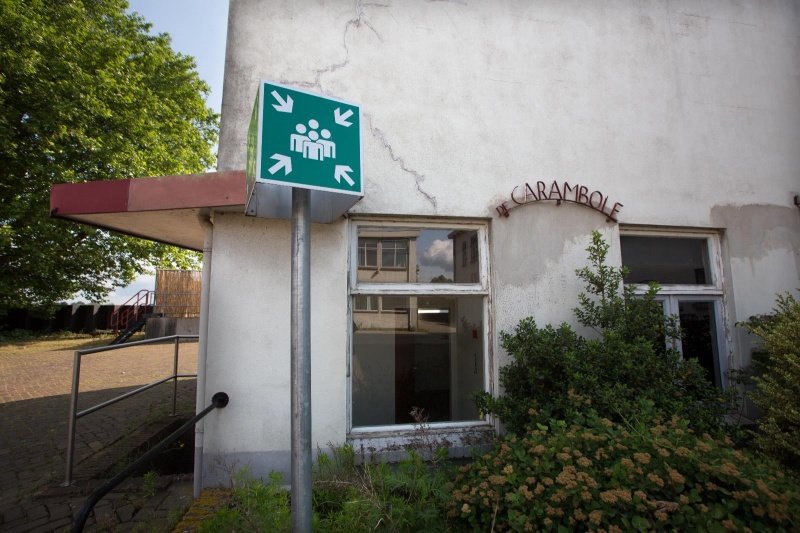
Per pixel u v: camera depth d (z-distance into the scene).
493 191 3.81
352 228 3.66
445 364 3.77
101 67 12.59
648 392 2.94
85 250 14.05
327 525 2.28
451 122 3.82
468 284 3.80
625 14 4.35
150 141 13.38
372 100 3.72
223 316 3.28
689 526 1.80
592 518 1.76
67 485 3.35
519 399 3.25
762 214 4.38
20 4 11.24
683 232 4.27
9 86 11.15
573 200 3.90
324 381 3.39
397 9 3.88
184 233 4.11
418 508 2.40
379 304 3.69
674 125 4.29
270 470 3.21
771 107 4.59
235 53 3.57
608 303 3.47
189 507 2.96
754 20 4.70
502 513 2.05
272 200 2.53
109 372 9.36
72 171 11.79
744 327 4.09
